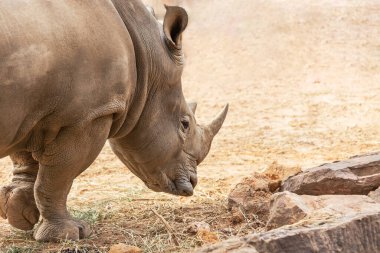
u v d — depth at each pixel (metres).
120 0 19.28
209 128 21.47
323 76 53.34
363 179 21.12
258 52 58.25
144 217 22.02
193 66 56.84
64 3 17.45
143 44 19.41
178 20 19.88
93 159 18.81
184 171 20.80
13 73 16.20
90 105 17.89
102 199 24.81
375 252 16.05
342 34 60.69
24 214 19.62
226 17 64.44
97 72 17.81
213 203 23.48
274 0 66.62
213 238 19.20
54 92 17.23
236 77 54.44
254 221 20.83
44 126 17.80
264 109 45.81
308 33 60.88
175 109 20.36
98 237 19.84
